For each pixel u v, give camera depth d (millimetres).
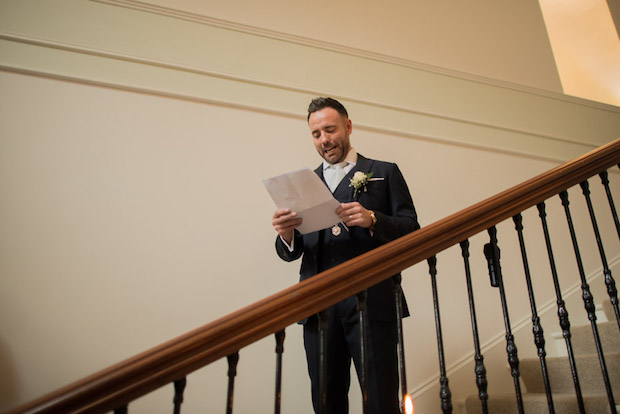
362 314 1118
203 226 2555
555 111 3838
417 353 2576
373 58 3416
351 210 1429
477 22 4008
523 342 2785
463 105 3531
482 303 2834
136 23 2893
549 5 5156
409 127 3271
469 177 3252
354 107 3193
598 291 3119
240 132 2836
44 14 2719
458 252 2932
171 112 2754
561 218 3289
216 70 2938
